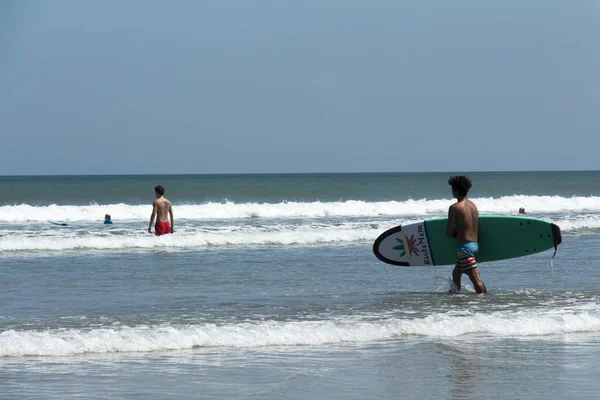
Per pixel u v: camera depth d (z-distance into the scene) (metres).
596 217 55.06
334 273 24.89
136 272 25.12
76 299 19.33
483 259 21.62
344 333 14.78
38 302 18.81
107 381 11.35
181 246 34.88
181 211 57.91
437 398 10.52
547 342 14.45
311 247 34.53
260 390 10.92
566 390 10.94
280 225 47.44
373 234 39.00
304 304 18.62
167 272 25.14
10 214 54.72
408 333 15.08
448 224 20.77
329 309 17.89
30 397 10.46
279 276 24.14
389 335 14.92
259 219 55.50
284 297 19.77
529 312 17.38
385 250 22.67
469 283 22.70
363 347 13.93
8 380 11.34
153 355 13.16
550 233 21.11
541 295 20.17
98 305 18.38
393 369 12.20
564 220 46.62
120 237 35.03
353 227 43.75
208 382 11.34
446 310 17.80
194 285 22.03
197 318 16.58
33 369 12.04
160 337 14.05
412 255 22.44
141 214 57.94
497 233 21.42
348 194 97.88
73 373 11.80
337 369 12.20
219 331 14.68
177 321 16.19
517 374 11.88
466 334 15.23
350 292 20.73
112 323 15.90
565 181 160.88
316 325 15.54
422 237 22.33
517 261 28.20
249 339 14.21
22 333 14.44
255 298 19.58
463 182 20.78
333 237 38.03
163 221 35.78
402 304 18.69
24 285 22.00
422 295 20.19
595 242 36.22
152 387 11.03
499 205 70.75
